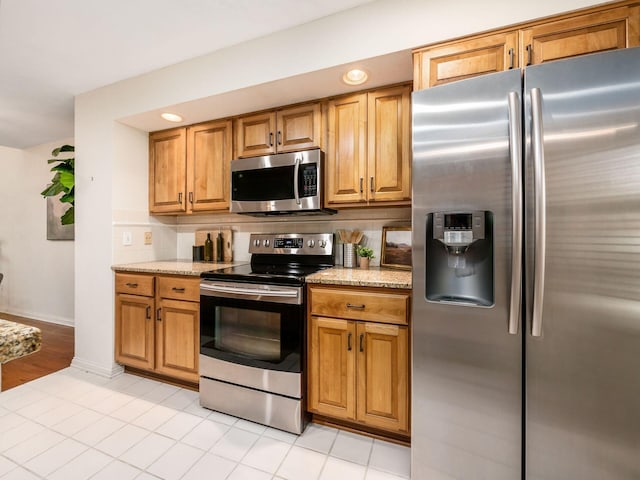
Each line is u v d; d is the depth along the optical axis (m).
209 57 1.98
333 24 1.65
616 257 1.05
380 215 2.25
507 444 1.20
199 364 1.99
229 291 1.85
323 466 1.49
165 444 1.62
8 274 4.09
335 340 1.70
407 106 1.83
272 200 2.12
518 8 1.34
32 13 1.60
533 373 1.15
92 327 2.46
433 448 1.32
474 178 1.23
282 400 1.75
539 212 1.09
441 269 1.37
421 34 1.48
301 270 2.10
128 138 2.50
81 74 2.21
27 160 3.89
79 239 2.51
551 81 1.11
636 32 1.20
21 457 1.51
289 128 2.13
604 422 1.08
